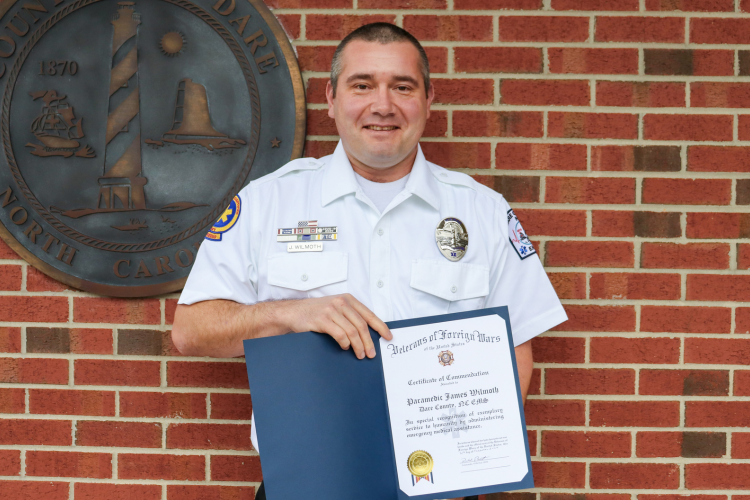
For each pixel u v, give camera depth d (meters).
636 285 1.57
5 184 1.53
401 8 1.54
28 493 1.59
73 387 1.58
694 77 1.55
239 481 1.58
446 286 1.18
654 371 1.57
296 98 1.52
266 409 1.00
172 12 1.52
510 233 1.28
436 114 1.55
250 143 1.52
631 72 1.54
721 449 1.57
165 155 1.54
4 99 1.52
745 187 1.55
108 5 1.52
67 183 1.54
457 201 1.25
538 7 1.54
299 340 1.02
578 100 1.55
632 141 1.55
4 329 1.58
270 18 1.51
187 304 1.19
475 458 1.02
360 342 1.02
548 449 1.58
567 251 1.56
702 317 1.57
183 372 1.57
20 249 1.54
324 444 1.00
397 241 1.20
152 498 1.58
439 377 1.03
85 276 1.55
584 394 1.57
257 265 1.22
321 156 1.56
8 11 1.51
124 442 1.58
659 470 1.57
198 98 1.52
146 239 1.54
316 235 1.21
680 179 1.56
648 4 1.54
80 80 1.53
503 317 1.04
